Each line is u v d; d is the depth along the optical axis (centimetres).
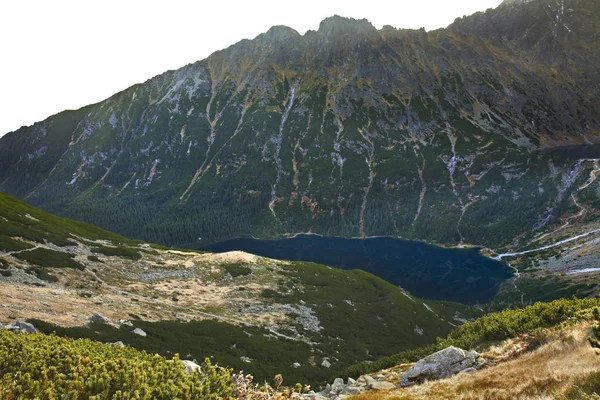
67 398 899
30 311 4366
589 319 1936
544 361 1584
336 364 6353
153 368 1048
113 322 5072
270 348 6106
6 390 844
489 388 1398
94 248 8981
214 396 973
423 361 1980
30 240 8038
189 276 9038
